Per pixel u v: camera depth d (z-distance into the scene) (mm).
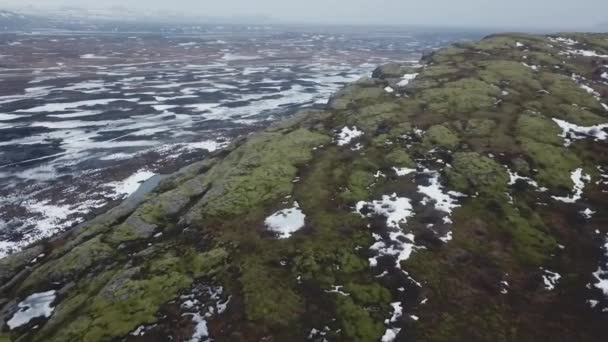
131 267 23578
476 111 40469
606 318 19453
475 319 19422
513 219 26156
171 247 25266
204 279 22203
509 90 44906
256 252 23984
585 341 18297
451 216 26656
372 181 30812
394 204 28031
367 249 23984
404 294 20891
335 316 19656
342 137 38531
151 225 28156
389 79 52875
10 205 39156
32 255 28219
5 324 21188
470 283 21453
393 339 18500
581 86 46219
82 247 26141
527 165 31406
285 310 20016
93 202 39656
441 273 22125
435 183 30219
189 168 37594
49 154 52344
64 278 24219
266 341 18469
